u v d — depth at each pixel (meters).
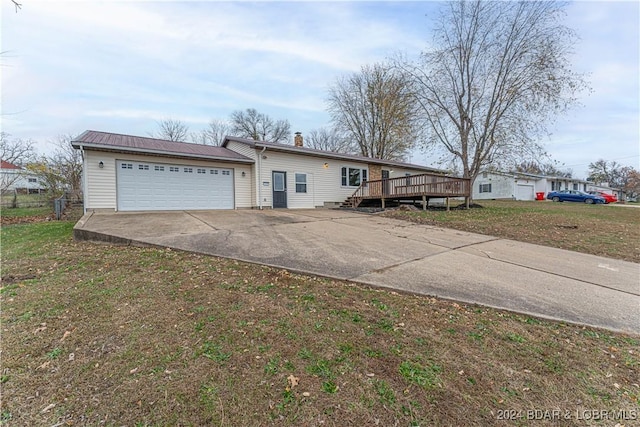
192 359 2.38
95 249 5.76
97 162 10.34
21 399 1.95
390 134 26.02
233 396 2.00
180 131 33.94
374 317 3.21
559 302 3.82
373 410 1.92
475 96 15.33
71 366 2.28
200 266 4.79
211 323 2.96
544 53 13.20
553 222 10.62
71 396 1.98
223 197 13.44
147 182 11.38
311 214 12.28
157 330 2.81
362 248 6.36
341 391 2.08
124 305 3.33
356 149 28.77
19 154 16.16
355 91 27.48
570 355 2.64
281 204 14.76
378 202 16.84
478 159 15.60
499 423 1.85
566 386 2.22
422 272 4.86
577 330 3.11
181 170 12.22
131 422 1.78
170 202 11.95
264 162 14.15
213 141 36.56
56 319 3.00
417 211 13.23
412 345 2.69
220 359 2.39
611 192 40.22
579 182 34.97
